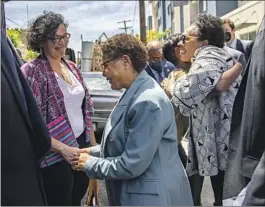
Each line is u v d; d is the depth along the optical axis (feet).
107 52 7.75
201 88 9.44
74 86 10.19
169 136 7.58
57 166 9.37
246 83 6.93
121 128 7.52
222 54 9.96
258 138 6.34
